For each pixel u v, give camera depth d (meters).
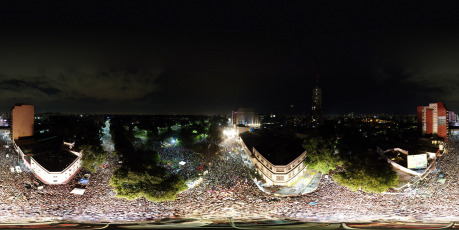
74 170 120.12
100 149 131.50
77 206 82.88
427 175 115.50
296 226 65.56
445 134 161.00
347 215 75.00
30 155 131.25
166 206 84.38
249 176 122.56
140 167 96.81
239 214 77.12
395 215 74.75
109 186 103.94
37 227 62.84
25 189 97.38
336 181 102.00
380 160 143.50
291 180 115.50
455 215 73.88
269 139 182.62
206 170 127.56
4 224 65.00
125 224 67.06
